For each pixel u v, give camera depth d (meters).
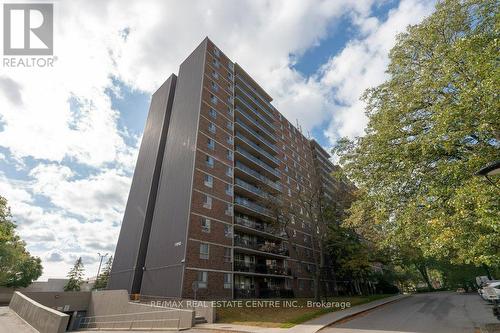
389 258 35.84
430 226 10.31
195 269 24.41
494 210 7.89
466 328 12.99
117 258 33.09
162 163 34.22
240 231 33.09
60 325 12.55
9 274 45.06
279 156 47.41
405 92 13.58
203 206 27.81
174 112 36.91
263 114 47.09
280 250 36.47
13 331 15.32
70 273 60.53
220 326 15.60
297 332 13.38
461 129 9.77
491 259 8.86
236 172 34.75
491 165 7.05
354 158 15.79
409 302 29.84
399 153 12.62
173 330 15.72
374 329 13.93
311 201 32.22
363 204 15.30
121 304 22.48
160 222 29.31
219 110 35.66
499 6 10.77
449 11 12.70
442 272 58.69
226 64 41.34
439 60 11.66
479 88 9.06
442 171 10.48
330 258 40.69
